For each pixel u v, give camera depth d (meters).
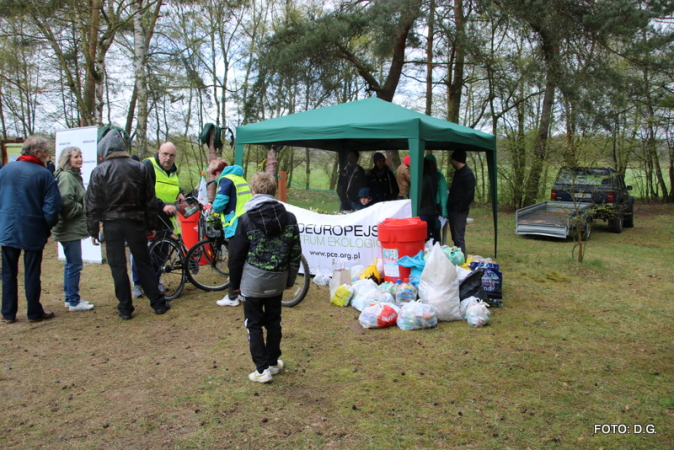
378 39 13.79
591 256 8.69
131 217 4.77
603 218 11.59
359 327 4.63
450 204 7.41
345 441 2.68
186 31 18.14
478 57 14.74
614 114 13.98
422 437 2.72
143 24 11.50
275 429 2.81
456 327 4.64
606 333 4.51
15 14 10.75
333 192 20.38
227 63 22.31
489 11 13.41
